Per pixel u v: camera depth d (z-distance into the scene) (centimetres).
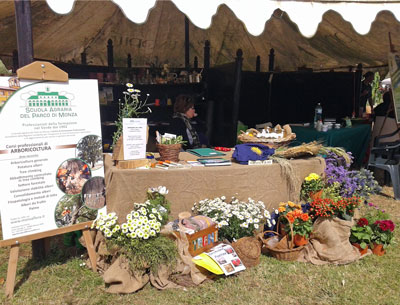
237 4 331
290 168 361
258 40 883
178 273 287
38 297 271
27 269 312
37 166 266
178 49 938
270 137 428
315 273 311
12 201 257
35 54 804
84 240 306
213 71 769
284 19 713
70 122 280
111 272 279
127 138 319
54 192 276
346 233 339
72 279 295
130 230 279
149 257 279
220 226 318
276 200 366
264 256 338
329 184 393
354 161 694
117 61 928
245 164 361
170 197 328
